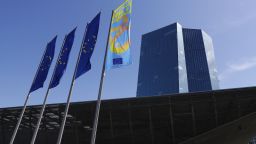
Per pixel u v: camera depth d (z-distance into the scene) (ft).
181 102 163.43
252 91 161.68
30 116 169.17
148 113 165.27
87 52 98.43
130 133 167.84
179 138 167.12
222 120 165.07
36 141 172.65
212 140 168.45
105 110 164.86
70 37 113.70
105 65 87.35
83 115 166.91
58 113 167.43
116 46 88.07
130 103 164.04
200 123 165.78
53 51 119.96
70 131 170.81
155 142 168.14
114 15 92.02
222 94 162.40
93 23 101.24
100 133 169.17
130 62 85.71
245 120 164.14
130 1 90.68
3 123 172.65
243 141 172.45
